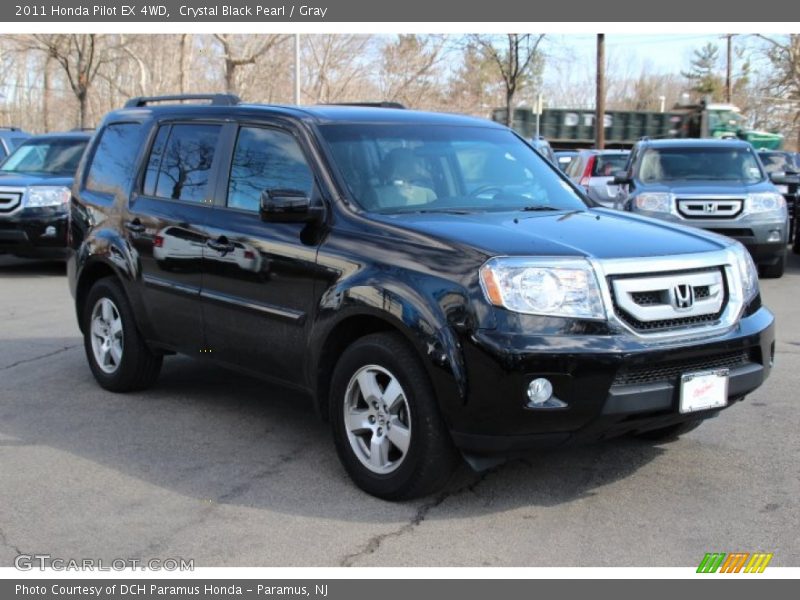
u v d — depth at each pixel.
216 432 5.88
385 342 4.57
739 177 12.92
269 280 5.25
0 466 5.25
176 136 6.32
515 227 4.74
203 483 4.99
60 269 14.07
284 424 6.05
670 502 4.68
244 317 5.47
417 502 4.69
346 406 4.81
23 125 50.53
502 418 4.17
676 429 5.39
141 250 6.30
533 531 4.35
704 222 12.15
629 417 4.32
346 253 4.81
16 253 12.84
